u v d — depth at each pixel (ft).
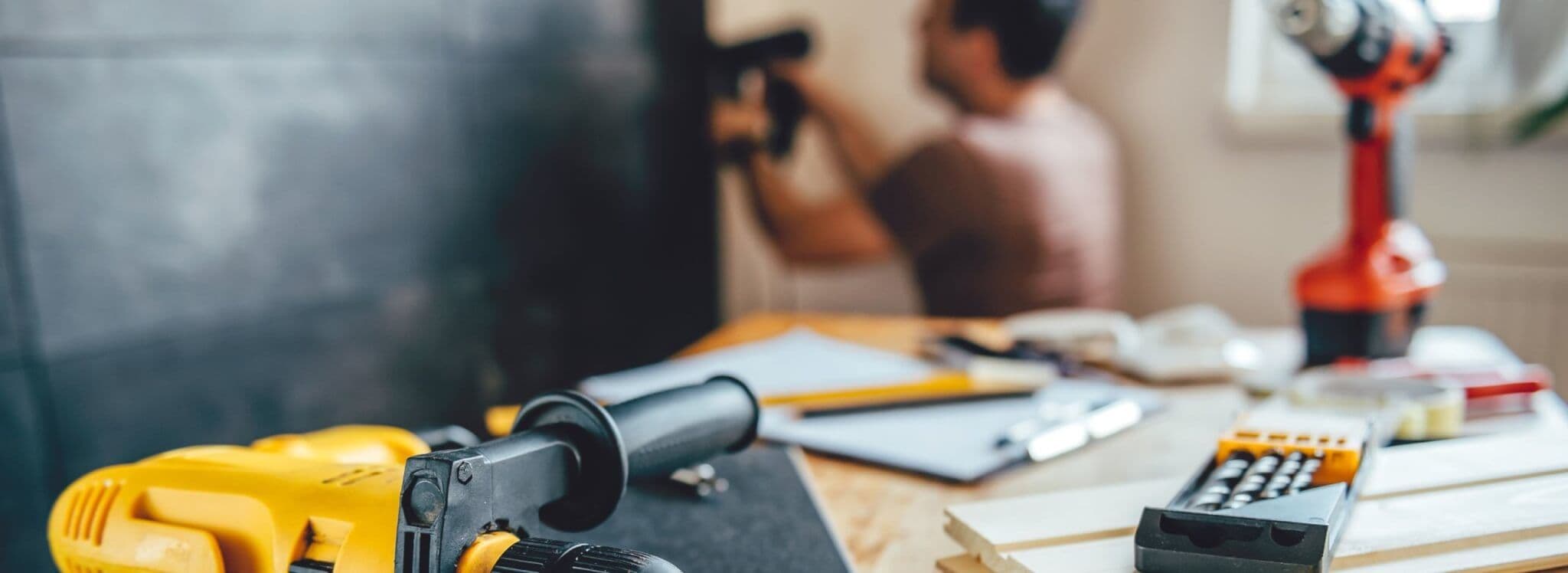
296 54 3.83
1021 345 3.48
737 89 6.45
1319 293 3.07
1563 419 2.52
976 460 2.38
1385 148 3.02
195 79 3.48
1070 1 5.26
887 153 6.51
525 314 5.12
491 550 1.29
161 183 3.38
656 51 6.04
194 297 3.51
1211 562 1.47
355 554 1.32
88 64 3.16
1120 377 3.18
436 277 4.55
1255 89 5.92
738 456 2.46
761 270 7.02
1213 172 5.83
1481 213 5.32
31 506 3.07
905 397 2.93
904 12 6.31
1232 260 5.88
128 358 3.31
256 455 1.65
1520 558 1.58
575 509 1.54
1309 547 1.43
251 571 1.44
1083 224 5.43
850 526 2.05
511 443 1.39
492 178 4.84
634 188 5.92
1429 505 1.76
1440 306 5.48
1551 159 5.14
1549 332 5.27
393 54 4.26
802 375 3.21
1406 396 2.45
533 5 5.04
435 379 4.58
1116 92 5.94
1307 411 2.06
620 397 2.98
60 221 3.10
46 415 3.08
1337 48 2.78
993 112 5.50
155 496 1.56
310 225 3.92
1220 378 3.09
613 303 5.81
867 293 6.80
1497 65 5.30
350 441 1.88
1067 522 1.75
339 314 4.07
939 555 1.90
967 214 5.36
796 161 6.72
